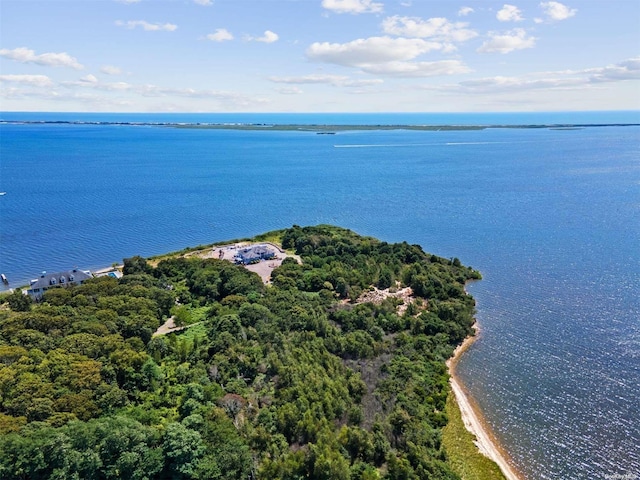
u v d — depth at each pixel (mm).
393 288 136750
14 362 81188
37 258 175750
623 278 140375
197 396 75062
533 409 82188
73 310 103875
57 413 67625
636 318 114500
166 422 70312
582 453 71625
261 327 102938
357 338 101125
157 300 115688
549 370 94125
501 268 154375
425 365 94062
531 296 130625
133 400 77125
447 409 82188
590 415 80188
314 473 61656
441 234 198625
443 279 139125
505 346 104312
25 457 56625
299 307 112875
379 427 72562
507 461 70562
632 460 69875
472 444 73812
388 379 87188
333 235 181750
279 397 78812
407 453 67812
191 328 106750
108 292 117188
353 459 67500
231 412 73250
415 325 108562
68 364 80125
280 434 70125
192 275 134375
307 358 90000
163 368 87250
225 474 60438
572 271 148125
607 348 101500
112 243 193625
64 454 57375
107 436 60750
